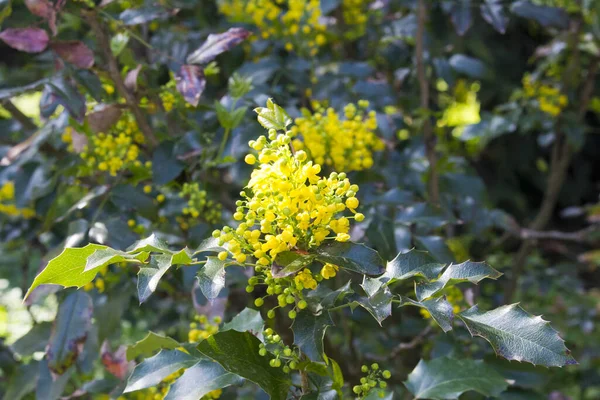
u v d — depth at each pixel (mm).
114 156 896
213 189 1140
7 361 1254
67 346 854
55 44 836
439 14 1251
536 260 1689
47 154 1035
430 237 896
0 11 838
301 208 671
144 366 750
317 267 928
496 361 916
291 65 1081
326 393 713
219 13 1401
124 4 958
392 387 1188
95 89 840
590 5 1255
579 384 1562
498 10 1112
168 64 970
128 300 920
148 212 890
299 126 885
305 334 677
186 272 841
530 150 2238
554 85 1361
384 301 661
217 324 832
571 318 1686
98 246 661
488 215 1242
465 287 929
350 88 1094
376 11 1380
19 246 1293
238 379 714
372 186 908
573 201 2402
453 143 1479
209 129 948
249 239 673
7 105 1026
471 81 1771
